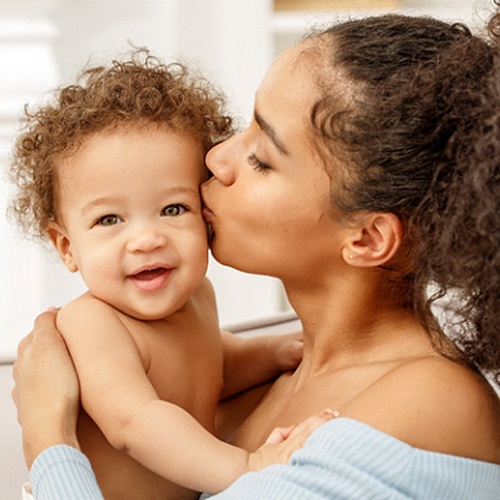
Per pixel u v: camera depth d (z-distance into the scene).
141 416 1.16
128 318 1.27
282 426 1.24
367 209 1.13
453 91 1.09
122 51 3.32
